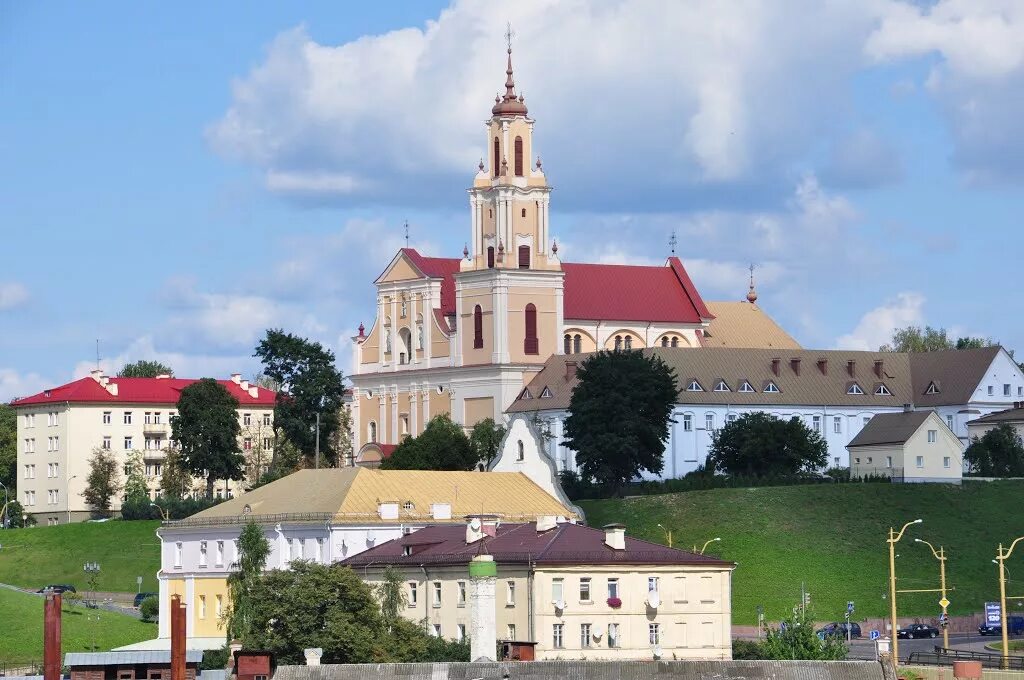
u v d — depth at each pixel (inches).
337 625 7780.5
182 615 6776.6
